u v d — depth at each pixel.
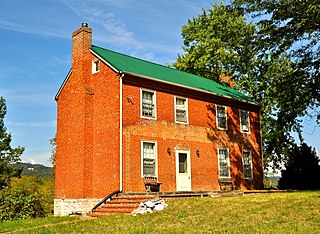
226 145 28.16
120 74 22.05
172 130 24.44
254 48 24.88
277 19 23.41
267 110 34.78
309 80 24.64
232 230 12.30
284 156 37.03
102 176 22.06
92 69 24.14
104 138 22.39
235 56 32.25
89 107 23.30
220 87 31.11
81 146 22.72
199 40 39.31
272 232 11.77
